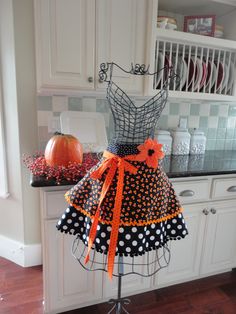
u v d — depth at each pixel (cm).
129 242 83
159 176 88
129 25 139
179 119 194
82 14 129
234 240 162
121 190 82
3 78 153
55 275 123
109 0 132
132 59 143
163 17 151
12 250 178
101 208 84
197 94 161
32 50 148
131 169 83
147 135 91
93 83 139
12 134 159
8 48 146
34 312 137
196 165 153
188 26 162
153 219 87
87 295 132
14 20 141
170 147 181
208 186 144
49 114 161
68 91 137
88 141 160
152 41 141
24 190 165
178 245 145
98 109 173
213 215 149
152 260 140
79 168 113
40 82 130
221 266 164
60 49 129
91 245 85
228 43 160
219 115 208
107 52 138
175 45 162
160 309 143
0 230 182
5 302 143
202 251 154
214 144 213
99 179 86
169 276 150
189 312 142
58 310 133
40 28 125
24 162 150
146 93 148
